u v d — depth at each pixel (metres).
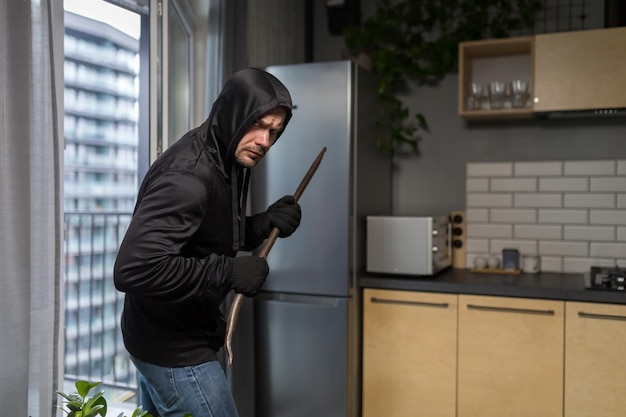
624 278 2.68
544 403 2.64
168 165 1.58
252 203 2.94
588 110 2.89
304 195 2.84
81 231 3.96
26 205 1.77
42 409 1.86
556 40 2.90
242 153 1.65
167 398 1.69
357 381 2.94
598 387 2.55
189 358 1.67
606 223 3.09
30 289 1.79
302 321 2.85
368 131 3.04
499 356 2.71
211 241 1.67
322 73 2.82
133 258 1.43
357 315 2.91
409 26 3.48
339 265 2.79
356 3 3.54
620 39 2.80
